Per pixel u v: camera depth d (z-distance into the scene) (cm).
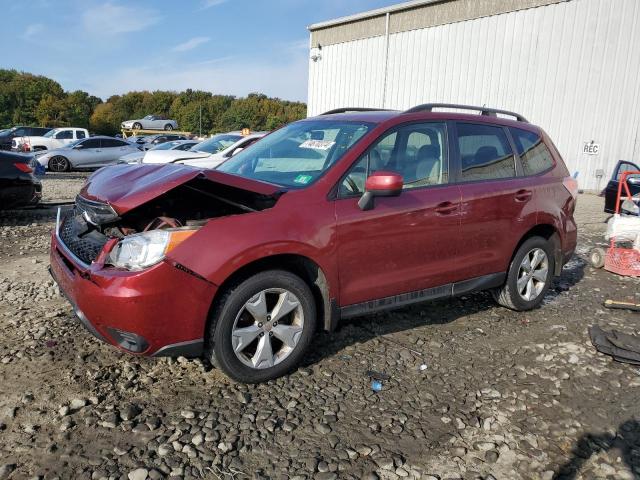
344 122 409
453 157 417
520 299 472
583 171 1523
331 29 2162
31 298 478
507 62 1620
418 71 1856
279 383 334
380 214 360
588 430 298
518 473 258
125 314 286
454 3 1723
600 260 662
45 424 280
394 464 260
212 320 310
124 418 288
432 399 324
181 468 250
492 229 432
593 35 1446
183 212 370
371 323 442
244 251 306
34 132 2695
